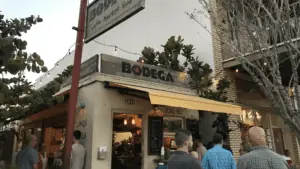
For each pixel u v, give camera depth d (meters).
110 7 5.62
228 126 10.21
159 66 10.59
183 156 3.36
